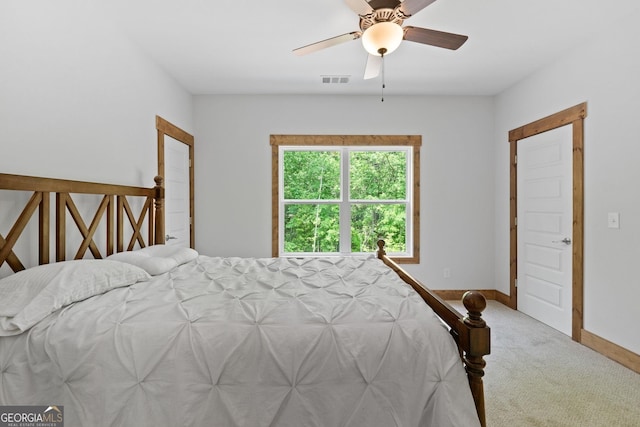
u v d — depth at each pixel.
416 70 3.14
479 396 1.04
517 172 3.50
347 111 3.85
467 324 1.07
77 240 1.94
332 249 3.99
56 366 1.03
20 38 1.54
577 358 2.37
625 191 2.26
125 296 1.37
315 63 2.99
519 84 3.43
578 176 2.65
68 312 1.18
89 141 2.03
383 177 4.02
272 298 1.36
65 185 1.74
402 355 1.06
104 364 1.02
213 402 1.01
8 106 1.48
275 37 2.52
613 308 2.35
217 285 1.59
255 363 1.03
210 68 3.08
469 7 2.13
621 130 2.28
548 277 3.04
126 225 2.42
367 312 1.20
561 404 1.82
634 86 2.19
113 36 2.28
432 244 3.92
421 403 1.02
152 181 2.84
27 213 1.50
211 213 3.83
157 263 1.90
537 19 2.27
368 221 4.01
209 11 2.17
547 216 3.05
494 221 3.92
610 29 2.36
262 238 3.87
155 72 2.91
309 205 3.99
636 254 2.18
